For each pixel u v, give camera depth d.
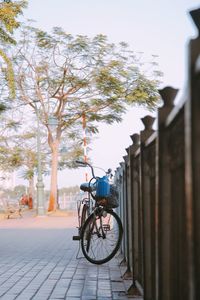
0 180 44.91
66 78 32.25
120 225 8.41
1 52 22.89
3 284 6.82
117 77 32.50
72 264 8.78
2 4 21.17
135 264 5.79
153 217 3.90
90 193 9.00
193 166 2.20
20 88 32.34
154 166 3.75
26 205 46.59
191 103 2.18
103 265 8.50
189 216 2.24
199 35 2.18
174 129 2.91
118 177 9.89
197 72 2.11
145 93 32.09
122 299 5.68
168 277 3.20
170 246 3.15
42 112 33.16
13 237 15.22
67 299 5.72
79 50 31.88
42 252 10.91
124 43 32.25
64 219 27.19
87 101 32.78
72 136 35.78
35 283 6.87
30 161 43.09
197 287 2.19
